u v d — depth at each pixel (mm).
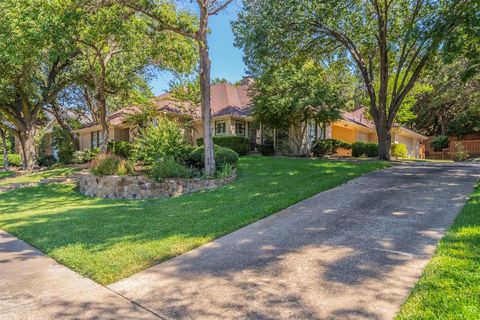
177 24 10906
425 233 4750
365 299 3078
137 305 3129
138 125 18125
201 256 4371
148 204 8344
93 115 23734
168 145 11883
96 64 15648
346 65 17094
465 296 2906
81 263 4168
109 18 10930
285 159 14547
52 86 18906
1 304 3158
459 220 5133
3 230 6230
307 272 3725
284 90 15516
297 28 13344
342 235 4867
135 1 10156
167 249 4582
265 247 4578
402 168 11758
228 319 2846
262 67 14578
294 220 5766
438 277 3311
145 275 3820
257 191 8383
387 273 3580
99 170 10766
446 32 9438
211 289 3416
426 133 32844
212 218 6145
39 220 6863
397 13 13992
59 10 10102
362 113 25922
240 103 20719
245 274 3744
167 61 14711
